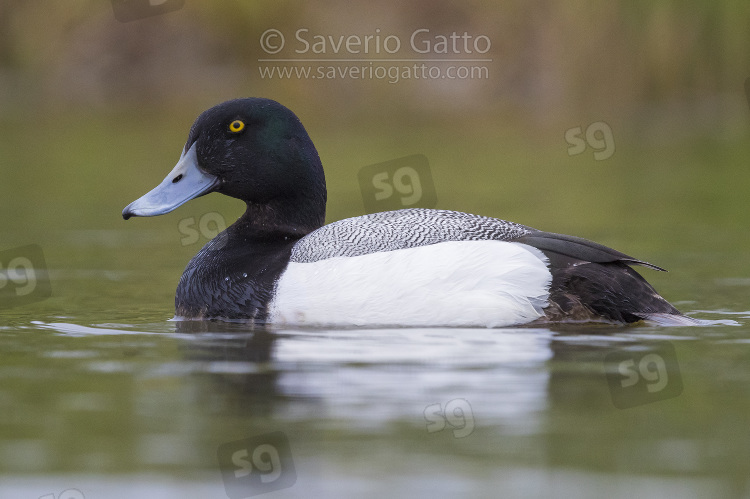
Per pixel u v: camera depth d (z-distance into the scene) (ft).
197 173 36.81
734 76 90.68
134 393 23.76
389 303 31.35
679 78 91.30
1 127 97.50
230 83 100.83
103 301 37.93
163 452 19.92
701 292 39.09
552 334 29.73
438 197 66.54
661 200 66.85
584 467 18.99
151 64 102.83
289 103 99.25
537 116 94.68
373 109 98.89
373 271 31.81
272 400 22.98
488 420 21.57
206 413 22.16
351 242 33.14
